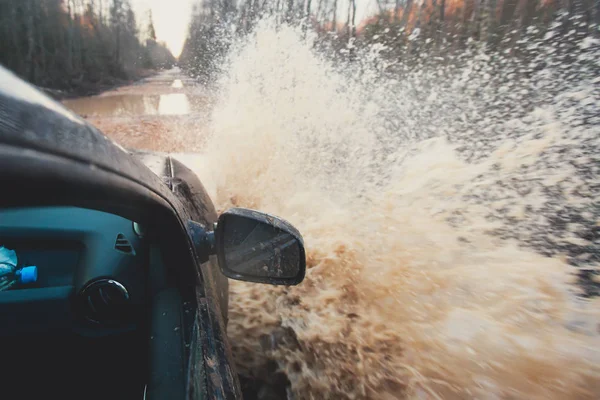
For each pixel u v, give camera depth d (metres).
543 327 2.20
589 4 7.77
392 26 12.92
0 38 28.55
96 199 0.63
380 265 2.89
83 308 1.19
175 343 1.05
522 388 1.90
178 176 2.54
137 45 64.06
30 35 29.38
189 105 18.08
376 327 2.40
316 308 2.61
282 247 1.34
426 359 2.14
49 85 28.73
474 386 1.91
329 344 2.33
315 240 3.36
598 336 2.10
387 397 1.99
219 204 4.50
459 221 3.38
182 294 1.19
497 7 10.00
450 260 2.89
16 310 1.17
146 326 1.16
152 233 1.04
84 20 42.19
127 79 43.34
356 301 2.63
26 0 29.80
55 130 0.53
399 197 3.94
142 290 1.22
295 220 3.88
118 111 16.11
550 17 8.34
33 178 0.46
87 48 38.03
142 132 10.27
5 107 0.45
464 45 10.38
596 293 2.46
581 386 1.85
